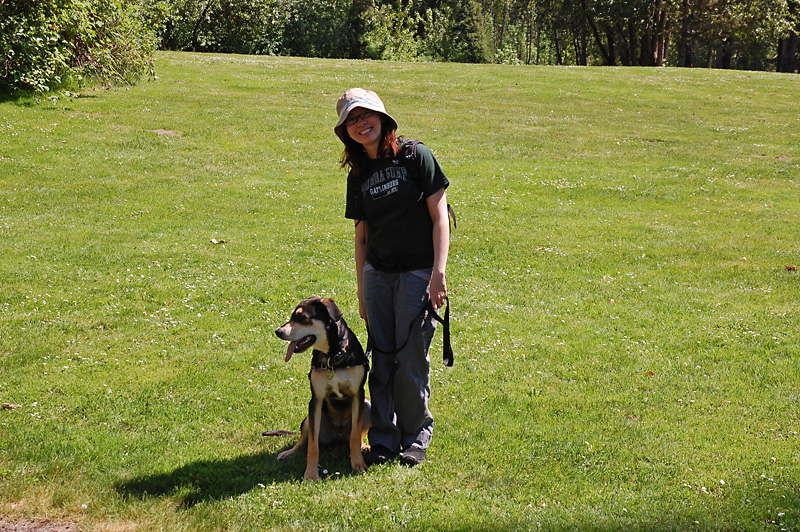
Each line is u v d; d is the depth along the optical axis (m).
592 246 11.14
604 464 4.69
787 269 10.05
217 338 7.06
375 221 4.43
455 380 6.20
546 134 20.59
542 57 84.56
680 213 13.47
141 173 14.80
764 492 4.29
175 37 38.16
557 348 7.05
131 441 4.84
